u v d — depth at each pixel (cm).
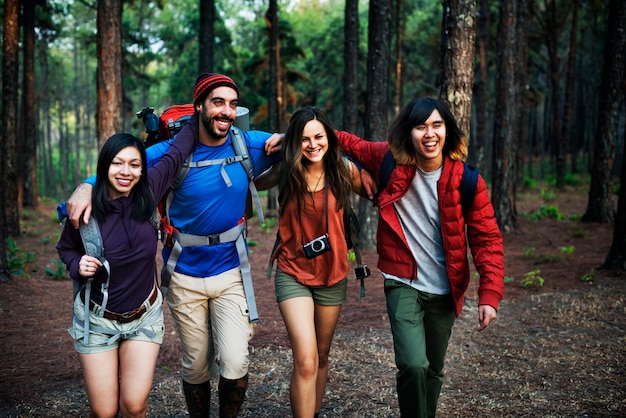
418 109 292
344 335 575
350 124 1295
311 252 314
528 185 2714
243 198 325
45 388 434
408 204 313
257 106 3056
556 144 2881
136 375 271
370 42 1091
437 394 334
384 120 1098
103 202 269
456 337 569
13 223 1372
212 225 317
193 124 318
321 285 321
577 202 2166
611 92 1460
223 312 322
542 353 514
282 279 322
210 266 319
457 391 427
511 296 749
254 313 320
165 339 562
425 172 306
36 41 2862
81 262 261
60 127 4978
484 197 306
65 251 279
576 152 3734
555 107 2850
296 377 304
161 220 321
